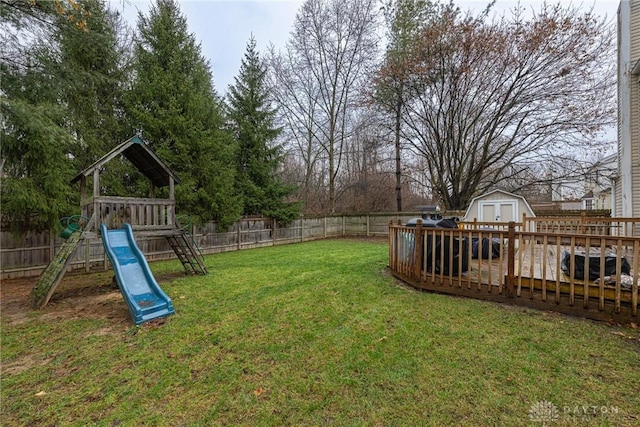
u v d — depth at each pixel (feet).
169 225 20.52
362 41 50.26
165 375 8.18
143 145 18.99
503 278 13.78
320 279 18.86
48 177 21.27
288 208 43.39
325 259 27.20
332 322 11.59
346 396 7.00
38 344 10.33
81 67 25.79
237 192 38.99
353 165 66.28
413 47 43.32
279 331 10.94
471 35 39.14
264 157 41.96
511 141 44.34
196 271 22.34
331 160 55.77
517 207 33.76
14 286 19.17
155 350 9.73
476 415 6.23
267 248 38.06
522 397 6.74
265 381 7.73
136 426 6.24
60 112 19.66
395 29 47.19
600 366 7.89
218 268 24.16
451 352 8.87
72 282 20.20
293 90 55.16
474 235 16.07
